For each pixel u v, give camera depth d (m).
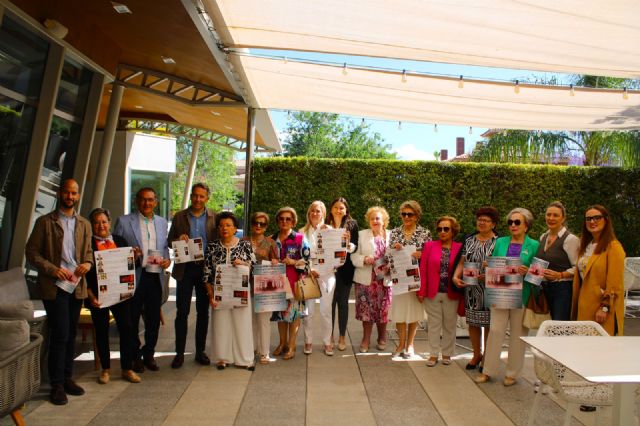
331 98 9.38
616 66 6.94
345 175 10.81
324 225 6.39
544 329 4.05
